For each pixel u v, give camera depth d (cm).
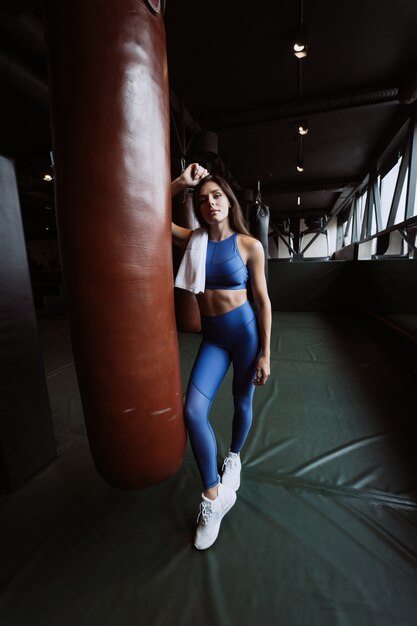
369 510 125
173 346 95
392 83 430
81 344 82
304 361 316
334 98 450
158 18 78
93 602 94
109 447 89
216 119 503
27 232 1450
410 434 180
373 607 90
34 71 323
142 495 137
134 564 105
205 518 109
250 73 408
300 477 145
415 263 372
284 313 604
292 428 189
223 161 700
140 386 86
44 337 481
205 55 372
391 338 370
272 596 94
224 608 91
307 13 313
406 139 502
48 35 70
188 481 144
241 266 110
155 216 81
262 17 318
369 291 512
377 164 687
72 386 269
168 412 95
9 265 139
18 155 631
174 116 462
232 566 103
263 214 501
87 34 67
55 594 96
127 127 72
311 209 1238
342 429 187
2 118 477
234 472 133
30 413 151
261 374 113
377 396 232
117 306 79
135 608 92
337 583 97
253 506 128
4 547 114
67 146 72
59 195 76
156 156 80
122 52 70
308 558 105
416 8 311
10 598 96
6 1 144
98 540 115
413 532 114
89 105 69
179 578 100
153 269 83
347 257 792
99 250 76
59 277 1019
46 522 124
